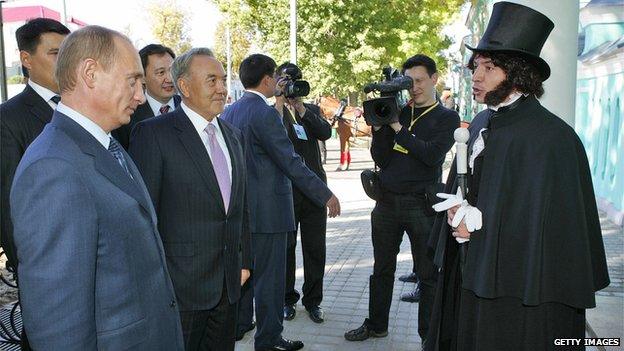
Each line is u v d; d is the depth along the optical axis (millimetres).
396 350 3568
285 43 15828
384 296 3699
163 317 1726
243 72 3502
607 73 7035
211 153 2461
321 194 3355
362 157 16234
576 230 2080
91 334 1441
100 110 1618
